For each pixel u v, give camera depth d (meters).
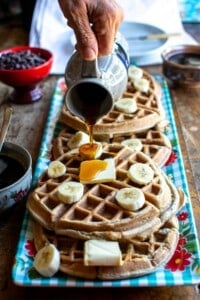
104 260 0.52
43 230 0.57
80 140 0.73
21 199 0.63
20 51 0.94
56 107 0.87
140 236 0.56
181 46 0.98
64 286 0.52
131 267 0.52
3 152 0.66
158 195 0.59
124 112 0.79
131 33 1.11
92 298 0.52
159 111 0.81
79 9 0.59
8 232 0.61
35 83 0.89
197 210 0.63
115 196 0.59
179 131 0.81
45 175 0.65
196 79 0.92
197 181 0.69
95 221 0.56
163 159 0.71
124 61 0.68
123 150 0.68
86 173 0.62
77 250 0.55
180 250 0.56
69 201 0.58
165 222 0.58
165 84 0.94
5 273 0.56
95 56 0.57
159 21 1.19
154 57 1.04
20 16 1.40
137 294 0.53
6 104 0.91
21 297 0.53
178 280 0.51
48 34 1.11
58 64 1.02
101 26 0.60
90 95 0.64
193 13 1.27
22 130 0.83
